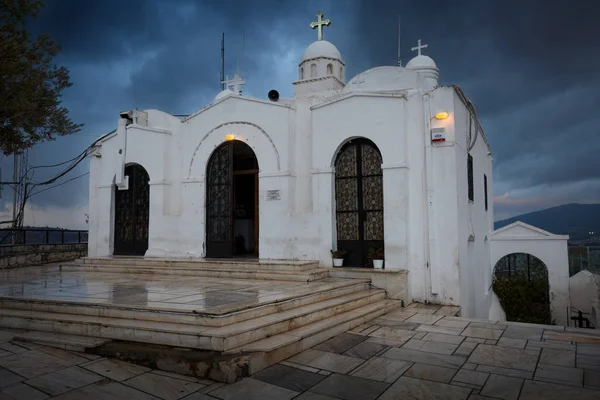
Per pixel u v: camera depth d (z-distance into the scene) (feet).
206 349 16.87
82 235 63.16
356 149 35.88
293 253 36.65
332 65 53.62
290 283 29.94
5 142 25.00
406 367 17.90
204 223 41.22
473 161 42.63
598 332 23.66
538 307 56.80
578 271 65.82
